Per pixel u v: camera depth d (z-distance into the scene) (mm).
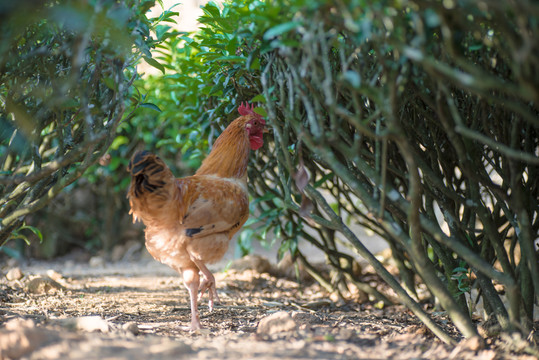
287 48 2475
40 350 2432
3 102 3490
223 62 3830
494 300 3105
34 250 9070
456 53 2021
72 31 3074
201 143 5035
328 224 3342
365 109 3129
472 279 4234
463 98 3139
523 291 3109
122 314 4008
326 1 2078
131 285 5793
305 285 6074
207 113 4602
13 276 5484
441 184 3027
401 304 4988
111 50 2941
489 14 2139
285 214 5129
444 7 2041
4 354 2354
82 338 2691
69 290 5129
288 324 3064
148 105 3570
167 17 3625
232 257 8648
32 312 3822
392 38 2090
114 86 3104
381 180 2568
